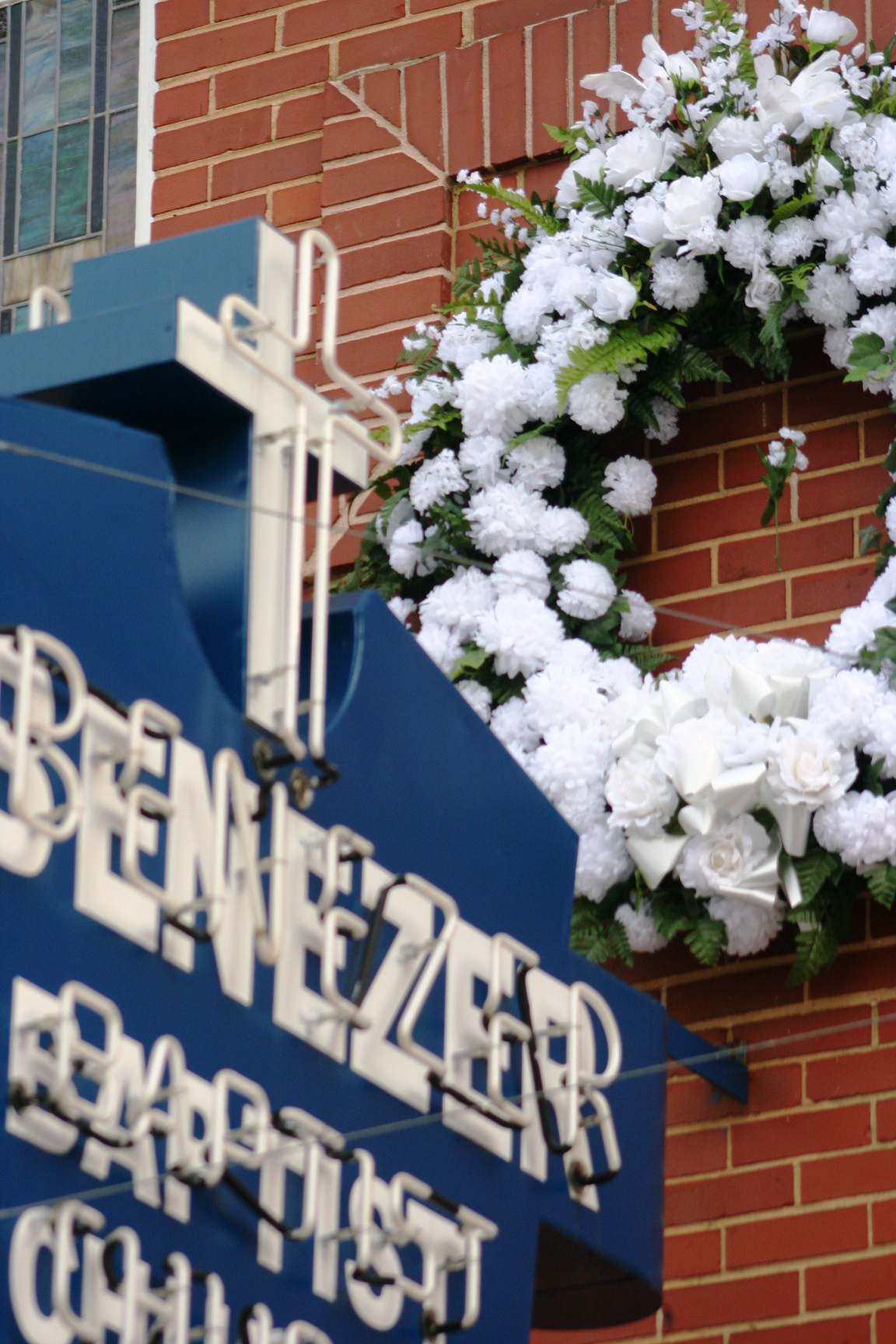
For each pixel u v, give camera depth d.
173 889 3.75
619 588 5.93
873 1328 5.11
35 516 3.72
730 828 5.32
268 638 4.11
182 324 4.07
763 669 5.46
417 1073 4.23
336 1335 3.91
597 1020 4.75
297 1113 3.88
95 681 3.73
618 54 6.43
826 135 5.86
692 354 5.93
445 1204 4.17
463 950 4.43
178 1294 3.57
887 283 5.71
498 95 6.57
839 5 6.18
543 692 5.59
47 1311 3.41
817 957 5.31
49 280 7.07
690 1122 5.45
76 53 7.29
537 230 6.29
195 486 4.21
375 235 6.61
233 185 6.92
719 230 5.86
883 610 5.48
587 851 5.41
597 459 6.01
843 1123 5.30
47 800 3.55
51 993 3.50
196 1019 3.75
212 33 7.13
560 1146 4.48
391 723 4.41
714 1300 5.29
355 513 6.29
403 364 6.45
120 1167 3.57
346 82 6.81
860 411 5.89
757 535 5.89
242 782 3.93
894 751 5.24
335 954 4.11
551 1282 4.78
